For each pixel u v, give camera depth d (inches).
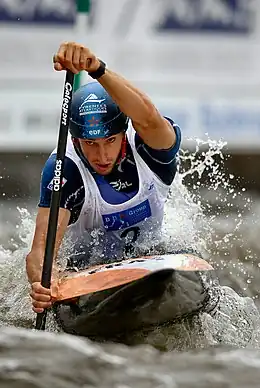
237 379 416.5
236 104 1541.6
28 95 1535.4
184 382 409.7
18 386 401.1
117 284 660.7
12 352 435.5
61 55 659.4
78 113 698.8
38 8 1510.8
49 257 674.8
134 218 753.0
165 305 652.1
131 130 732.7
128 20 1515.7
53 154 726.5
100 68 663.1
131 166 730.8
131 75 1520.7
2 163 1562.5
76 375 410.6
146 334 668.7
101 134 693.3
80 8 1509.6
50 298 674.8
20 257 864.9
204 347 665.0
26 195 1557.6
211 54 1529.3
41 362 422.6
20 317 788.0
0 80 1528.1
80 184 724.0
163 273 644.1
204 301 679.7
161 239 796.0
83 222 746.2
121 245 771.4
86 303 676.1
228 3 1520.7
